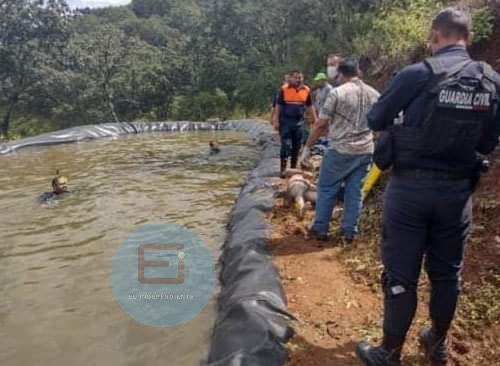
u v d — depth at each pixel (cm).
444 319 272
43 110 3669
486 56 738
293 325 356
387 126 257
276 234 536
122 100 3353
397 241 258
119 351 377
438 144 237
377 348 285
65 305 454
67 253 582
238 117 2577
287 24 3039
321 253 481
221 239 612
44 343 392
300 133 766
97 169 1099
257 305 374
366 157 480
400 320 263
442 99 231
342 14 1973
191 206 768
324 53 2159
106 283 496
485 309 343
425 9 935
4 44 3272
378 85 1038
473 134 236
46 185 950
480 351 305
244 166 1088
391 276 261
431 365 293
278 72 2670
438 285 266
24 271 534
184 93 3284
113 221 700
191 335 395
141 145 1501
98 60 3281
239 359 308
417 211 249
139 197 831
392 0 1354
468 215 255
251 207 642
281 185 737
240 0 3475
